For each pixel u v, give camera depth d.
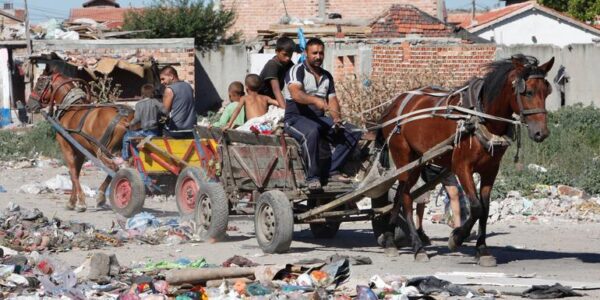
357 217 13.74
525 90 11.66
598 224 17.02
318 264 11.07
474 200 12.15
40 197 20.31
